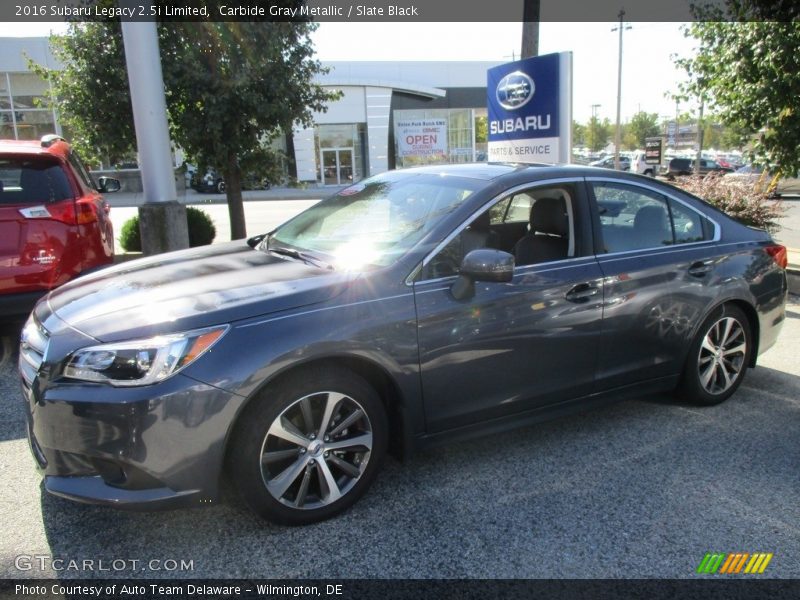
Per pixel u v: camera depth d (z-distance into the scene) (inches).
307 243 145.9
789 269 299.9
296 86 346.3
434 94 1491.1
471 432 130.3
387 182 160.1
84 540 111.3
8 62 1104.8
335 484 115.8
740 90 308.3
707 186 377.7
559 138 325.4
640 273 147.7
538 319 132.1
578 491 127.5
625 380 150.5
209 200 1071.6
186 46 318.7
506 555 107.5
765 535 113.4
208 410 100.8
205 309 106.9
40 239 202.4
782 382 188.9
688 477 133.3
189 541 111.0
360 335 112.3
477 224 137.3
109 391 99.0
